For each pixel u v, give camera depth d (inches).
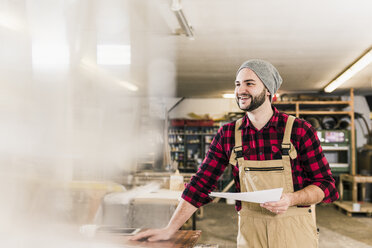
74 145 51.7
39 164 43.0
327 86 327.9
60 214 48.2
